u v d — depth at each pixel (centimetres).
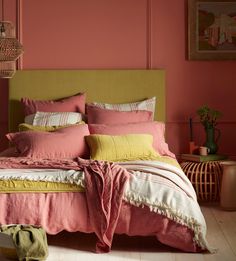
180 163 662
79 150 541
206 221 528
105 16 660
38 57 659
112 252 431
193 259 411
